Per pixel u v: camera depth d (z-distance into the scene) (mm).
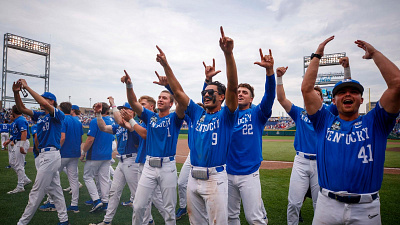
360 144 2064
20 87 4012
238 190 3258
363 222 1996
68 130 4633
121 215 4543
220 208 2570
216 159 2611
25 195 5602
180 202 4684
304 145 3758
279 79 3936
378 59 2037
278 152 15195
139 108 3604
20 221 3688
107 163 4938
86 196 5742
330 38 2381
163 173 3268
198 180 2668
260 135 3402
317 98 2387
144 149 3984
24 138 5770
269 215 4531
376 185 2014
